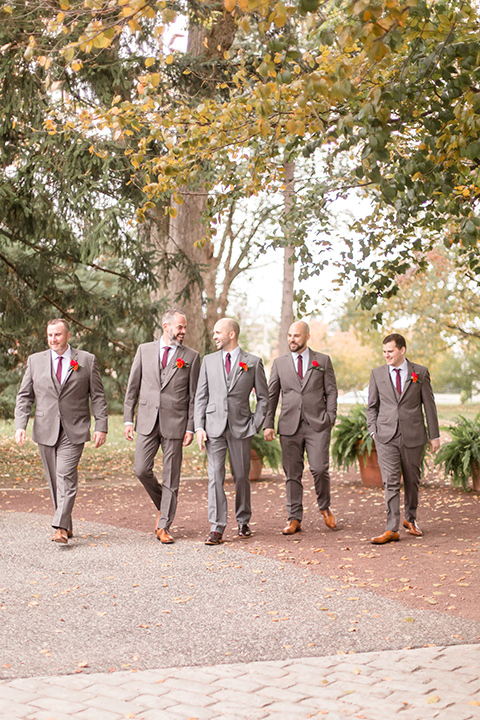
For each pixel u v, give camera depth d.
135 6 3.97
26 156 11.27
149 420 6.92
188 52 13.27
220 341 7.10
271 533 7.37
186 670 3.73
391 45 3.83
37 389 6.72
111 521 7.97
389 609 4.79
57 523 6.50
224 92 13.61
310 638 4.23
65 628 4.40
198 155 6.58
